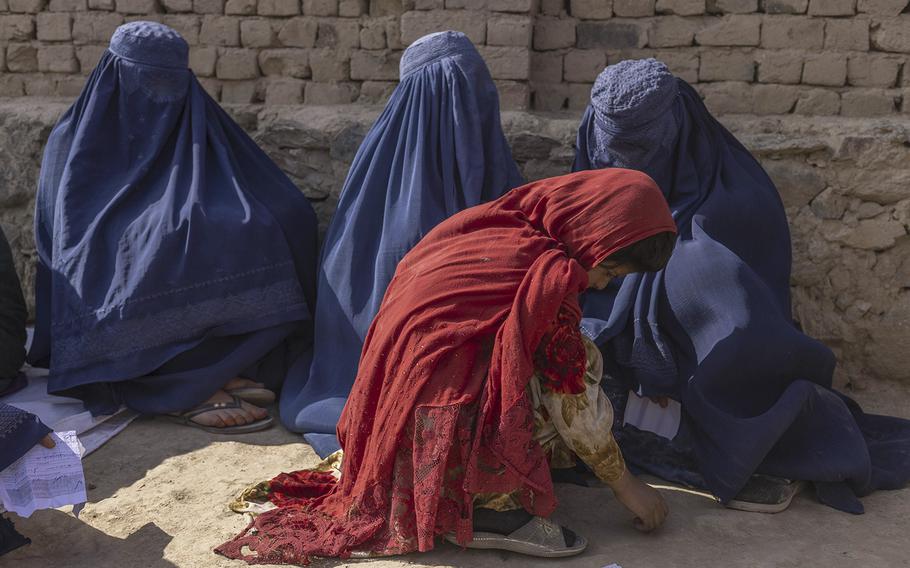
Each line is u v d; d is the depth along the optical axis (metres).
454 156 3.53
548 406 2.51
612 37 4.22
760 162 3.93
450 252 2.58
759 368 2.93
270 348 3.58
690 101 3.38
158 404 3.42
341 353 3.48
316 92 4.41
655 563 2.52
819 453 2.87
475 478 2.43
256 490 2.82
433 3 4.16
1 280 3.54
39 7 4.52
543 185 2.62
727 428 2.82
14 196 4.41
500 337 2.43
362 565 2.49
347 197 3.69
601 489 2.99
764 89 4.11
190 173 3.64
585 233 2.48
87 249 3.42
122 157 3.68
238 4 4.39
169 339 3.41
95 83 3.71
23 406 3.46
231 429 3.41
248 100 4.46
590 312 3.29
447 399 2.43
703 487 2.96
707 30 4.11
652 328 3.05
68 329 3.41
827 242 3.93
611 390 3.15
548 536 2.53
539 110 4.32
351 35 4.35
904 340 3.92
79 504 2.49
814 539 2.66
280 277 3.57
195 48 4.46
